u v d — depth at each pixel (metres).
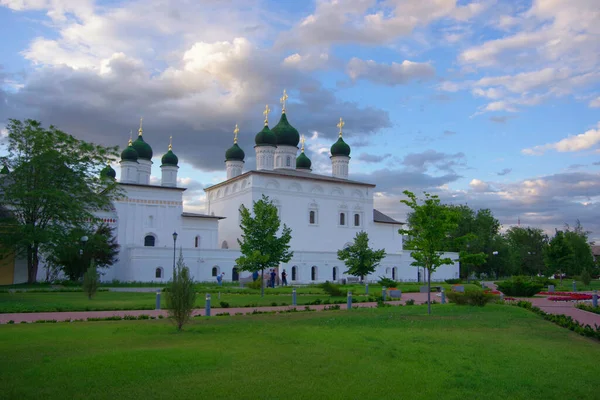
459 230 76.94
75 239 38.34
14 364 9.90
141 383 8.69
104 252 43.38
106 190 43.00
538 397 8.43
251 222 33.41
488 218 81.06
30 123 38.75
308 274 57.59
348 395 8.22
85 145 40.59
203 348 11.72
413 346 12.48
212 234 58.69
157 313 20.78
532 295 33.47
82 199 40.88
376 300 28.27
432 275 68.69
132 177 57.34
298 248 62.31
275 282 49.56
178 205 56.31
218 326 15.83
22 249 39.06
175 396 8.03
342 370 9.77
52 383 8.63
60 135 39.50
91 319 18.06
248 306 24.38
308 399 7.97
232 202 65.00
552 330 15.95
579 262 78.50
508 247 80.69
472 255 23.73
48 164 38.12
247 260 32.28
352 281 58.72
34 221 38.69
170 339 13.16
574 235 81.62
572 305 26.97
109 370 9.46
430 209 23.12
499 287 34.41
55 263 41.50
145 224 54.19
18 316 19.31
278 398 7.99
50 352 11.13
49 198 37.53
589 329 15.20
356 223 68.75
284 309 22.95
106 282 47.56
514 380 9.38
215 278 53.03
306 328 15.51
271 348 11.85
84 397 7.94
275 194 61.62
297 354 11.16
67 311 21.33
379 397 8.16
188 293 14.87
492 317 19.50
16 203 38.75
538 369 10.27
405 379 9.23
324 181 65.62
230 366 9.95
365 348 12.00
